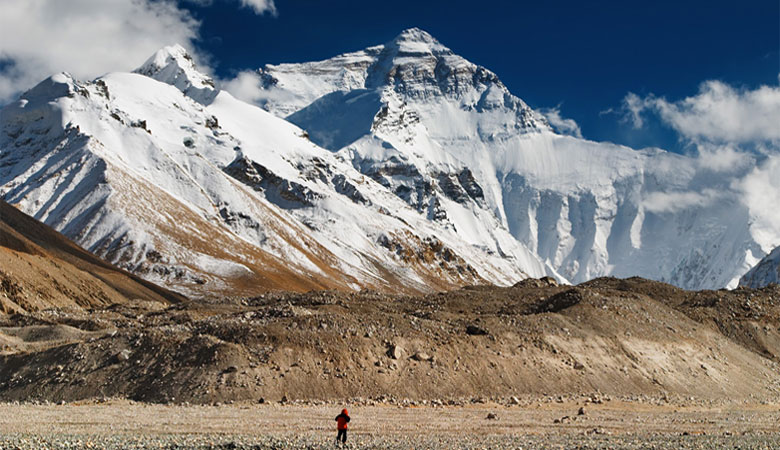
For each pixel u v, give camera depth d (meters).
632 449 46.94
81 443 43.72
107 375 65.75
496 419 58.88
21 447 42.00
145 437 46.69
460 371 70.62
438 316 82.06
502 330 78.19
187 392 62.62
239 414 56.81
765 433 56.66
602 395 72.06
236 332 69.31
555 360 75.81
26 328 85.38
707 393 78.06
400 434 50.75
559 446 47.34
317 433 50.06
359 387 66.06
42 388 64.44
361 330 71.94
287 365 66.12
